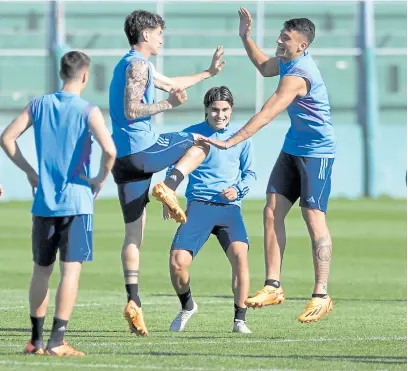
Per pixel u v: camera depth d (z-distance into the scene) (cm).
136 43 3541
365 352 3158
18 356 2980
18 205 11494
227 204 3672
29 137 12088
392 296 4934
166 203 3447
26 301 4544
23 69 14900
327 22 15088
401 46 15000
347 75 15088
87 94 14612
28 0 12838
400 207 11544
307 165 3509
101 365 2842
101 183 2952
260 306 3509
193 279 5572
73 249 2942
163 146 3488
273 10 14962
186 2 14862
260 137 12925
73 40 14400
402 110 14988
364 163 13250
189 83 3809
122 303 4519
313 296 3541
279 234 3553
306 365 2889
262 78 14088
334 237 8181
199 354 3078
